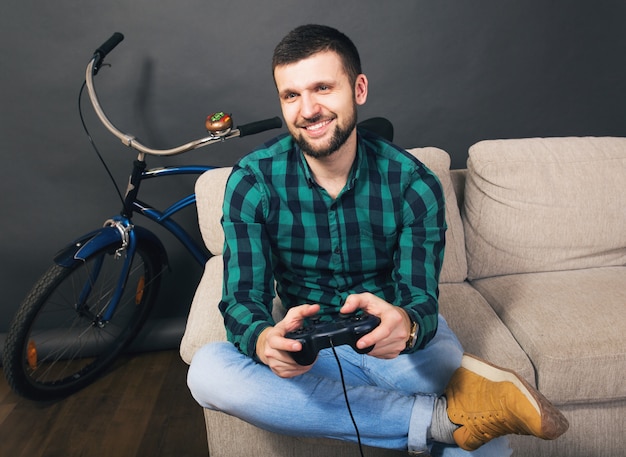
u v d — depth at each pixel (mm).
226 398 1267
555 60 2393
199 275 2428
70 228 2314
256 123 1881
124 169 2275
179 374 2211
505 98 2412
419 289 1305
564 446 1546
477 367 1272
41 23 2092
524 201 1859
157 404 2039
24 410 2025
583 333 1518
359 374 1380
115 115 2215
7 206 2256
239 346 1255
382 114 2373
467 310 1682
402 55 2309
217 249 1866
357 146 1356
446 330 1430
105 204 2307
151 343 2318
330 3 2213
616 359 1462
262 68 2234
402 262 1346
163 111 2238
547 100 2436
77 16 2100
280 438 1530
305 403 1241
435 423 1250
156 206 2340
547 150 1916
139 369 2250
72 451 1818
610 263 1901
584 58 2406
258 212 1357
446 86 2365
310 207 1353
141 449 1820
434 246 1365
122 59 2162
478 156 1903
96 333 2312
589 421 1542
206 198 1843
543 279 1833
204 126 2275
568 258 1879
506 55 2361
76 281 2293
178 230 2129
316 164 1312
